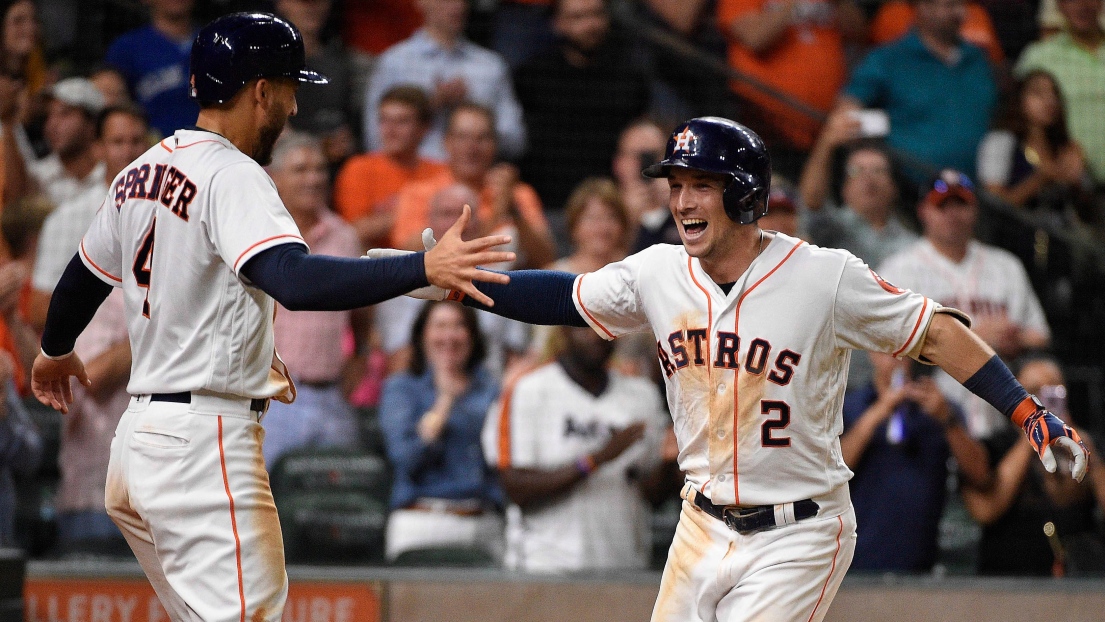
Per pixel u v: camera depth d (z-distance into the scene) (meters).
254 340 11.13
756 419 11.23
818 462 11.39
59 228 21.44
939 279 22.80
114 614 18.00
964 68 27.12
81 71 25.50
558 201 26.36
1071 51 28.23
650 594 18.06
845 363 11.59
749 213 11.12
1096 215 27.95
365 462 20.52
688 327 11.44
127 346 20.03
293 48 11.28
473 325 20.77
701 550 11.64
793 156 27.48
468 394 20.72
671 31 28.33
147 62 25.00
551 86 26.45
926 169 25.62
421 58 25.91
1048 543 19.64
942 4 26.72
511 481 19.19
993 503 19.41
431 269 9.94
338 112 25.27
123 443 11.18
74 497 19.84
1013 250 26.31
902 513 18.69
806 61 27.70
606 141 26.48
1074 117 28.03
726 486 11.41
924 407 18.80
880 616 18.08
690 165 10.91
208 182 10.78
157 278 11.02
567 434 19.36
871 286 11.22
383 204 24.55
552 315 12.02
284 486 20.19
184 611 11.19
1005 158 27.81
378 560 19.94
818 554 11.34
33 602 17.98
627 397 19.73
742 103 27.70
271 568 11.07
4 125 23.30
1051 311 26.06
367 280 9.99
